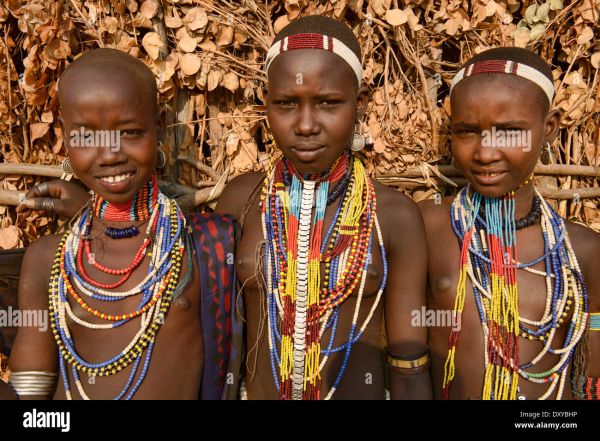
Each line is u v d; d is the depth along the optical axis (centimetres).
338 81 160
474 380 179
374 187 187
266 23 210
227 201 195
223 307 179
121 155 159
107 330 169
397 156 212
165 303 170
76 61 162
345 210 178
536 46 214
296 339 172
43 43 189
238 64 210
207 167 215
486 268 180
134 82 159
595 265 181
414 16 207
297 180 180
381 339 191
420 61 214
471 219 183
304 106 160
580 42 210
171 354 172
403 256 180
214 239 180
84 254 175
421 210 194
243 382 191
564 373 179
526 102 164
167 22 203
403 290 179
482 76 167
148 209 179
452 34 210
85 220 179
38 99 197
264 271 179
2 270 197
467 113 168
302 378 173
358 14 206
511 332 175
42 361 172
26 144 204
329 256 175
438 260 186
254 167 216
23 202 185
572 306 178
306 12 205
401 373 178
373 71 212
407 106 211
